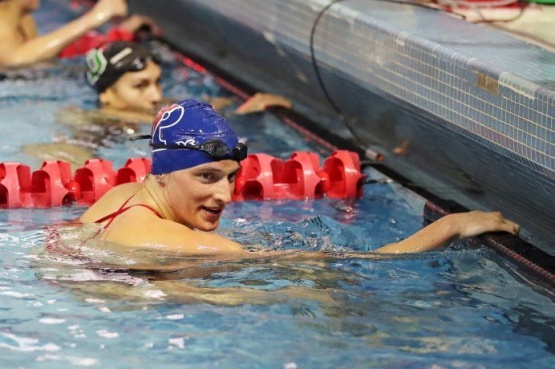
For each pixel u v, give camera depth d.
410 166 12.05
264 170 10.89
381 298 7.70
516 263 8.59
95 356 6.64
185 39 19.14
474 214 9.34
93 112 13.89
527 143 8.88
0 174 10.53
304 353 6.70
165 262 8.09
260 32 14.92
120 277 7.92
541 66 9.47
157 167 8.44
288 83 15.66
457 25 11.51
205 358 6.62
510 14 12.70
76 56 17.09
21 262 8.31
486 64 9.52
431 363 6.59
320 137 13.21
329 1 12.86
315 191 11.00
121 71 13.95
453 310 7.53
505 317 7.42
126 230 8.36
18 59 16.02
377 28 11.61
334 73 13.00
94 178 10.46
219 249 8.35
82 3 22.12
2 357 6.61
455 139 10.54
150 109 14.21
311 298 7.62
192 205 8.36
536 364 6.63
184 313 7.30
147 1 20.64
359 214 10.34
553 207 9.36
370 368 6.49
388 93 11.58
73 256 8.34
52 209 10.14
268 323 7.16
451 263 8.55
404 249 8.80
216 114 8.42
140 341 6.86
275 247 8.95
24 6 16.48
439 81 10.39
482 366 6.57
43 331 7.01
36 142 12.46
